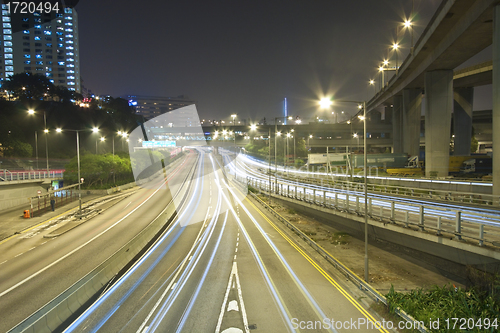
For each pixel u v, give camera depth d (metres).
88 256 21.98
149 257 21.91
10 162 59.72
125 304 14.48
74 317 13.26
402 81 76.38
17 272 19.11
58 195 48.84
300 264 20.09
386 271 20.20
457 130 78.75
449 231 16.91
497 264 15.15
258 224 32.62
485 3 34.75
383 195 39.06
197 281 17.28
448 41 46.09
